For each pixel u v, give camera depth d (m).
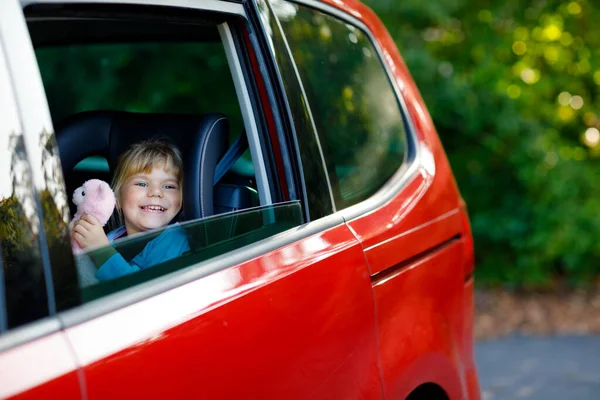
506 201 6.88
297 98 2.12
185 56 5.54
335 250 2.01
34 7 1.50
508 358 5.35
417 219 2.47
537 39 7.16
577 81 7.21
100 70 5.35
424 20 6.92
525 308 6.48
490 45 7.08
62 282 1.38
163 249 1.63
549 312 6.38
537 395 4.62
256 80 2.03
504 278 7.04
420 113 2.87
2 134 1.35
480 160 6.95
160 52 5.51
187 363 1.48
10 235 1.36
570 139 7.38
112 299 1.44
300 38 2.25
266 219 1.89
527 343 5.69
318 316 1.86
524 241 6.81
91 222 2.20
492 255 7.11
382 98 2.67
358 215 2.22
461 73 7.00
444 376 2.53
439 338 2.48
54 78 3.60
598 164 7.22
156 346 1.44
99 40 3.09
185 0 1.83
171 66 5.58
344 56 2.50
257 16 2.05
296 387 1.75
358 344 2.02
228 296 1.63
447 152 7.06
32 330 1.30
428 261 2.48
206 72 5.60
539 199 6.82
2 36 1.37
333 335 1.91
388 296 2.20
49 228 1.38
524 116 6.84
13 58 1.38
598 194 6.87
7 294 1.31
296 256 1.88
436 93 6.64
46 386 1.25
